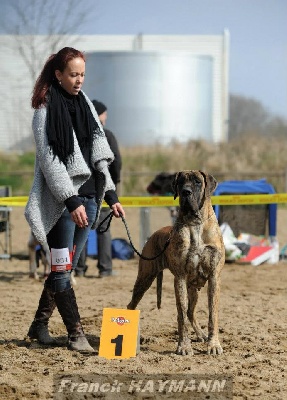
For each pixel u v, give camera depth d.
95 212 9.11
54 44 45.47
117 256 18.16
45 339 9.34
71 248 8.98
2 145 59.09
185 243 8.69
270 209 17.91
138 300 9.91
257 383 7.68
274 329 10.39
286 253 18.67
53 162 8.48
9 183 34.28
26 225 24.59
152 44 64.44
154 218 25.42
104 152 8.95
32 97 8.74
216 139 61.94
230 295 13.33
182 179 8.74
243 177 33.50
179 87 52.50
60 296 8.95
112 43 63.44
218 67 64.38
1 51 58.09
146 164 39.97
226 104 64.50
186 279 8.93
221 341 9.60
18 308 12.12
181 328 8.85
